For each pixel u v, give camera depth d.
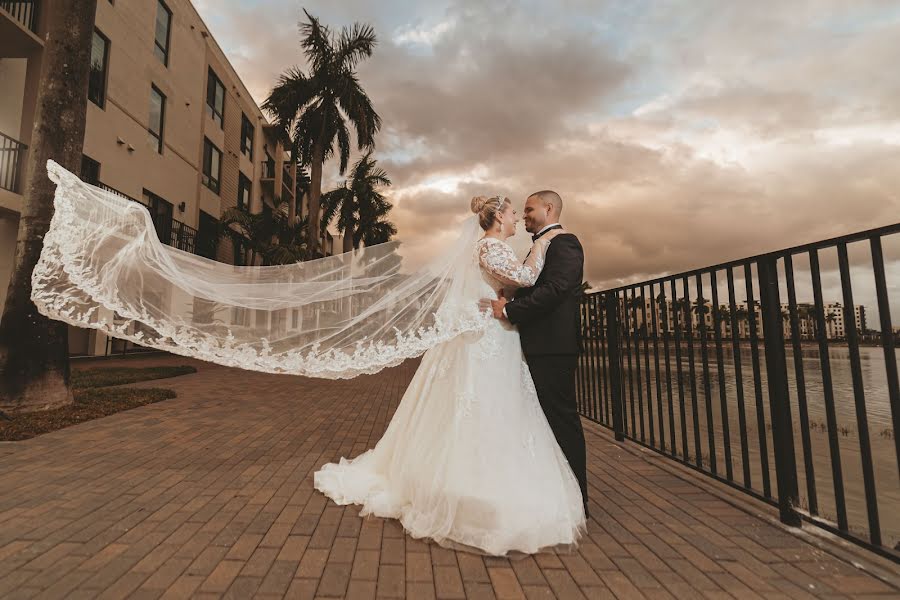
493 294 2.74
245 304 2.73
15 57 11.23
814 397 8.16
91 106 12.60
